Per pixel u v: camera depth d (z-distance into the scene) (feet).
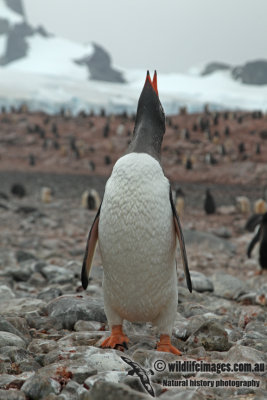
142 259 15.26
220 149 184.55
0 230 65.16
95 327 19.17
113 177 15.67
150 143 16.48
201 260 49.37
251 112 244.22
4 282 30.12
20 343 16.20
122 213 15.14
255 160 178.19
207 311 23.02
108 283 16.15
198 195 129.39
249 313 23.88
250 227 51.67
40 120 259.80
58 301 20.83
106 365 13.66
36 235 62.03
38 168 191.72
